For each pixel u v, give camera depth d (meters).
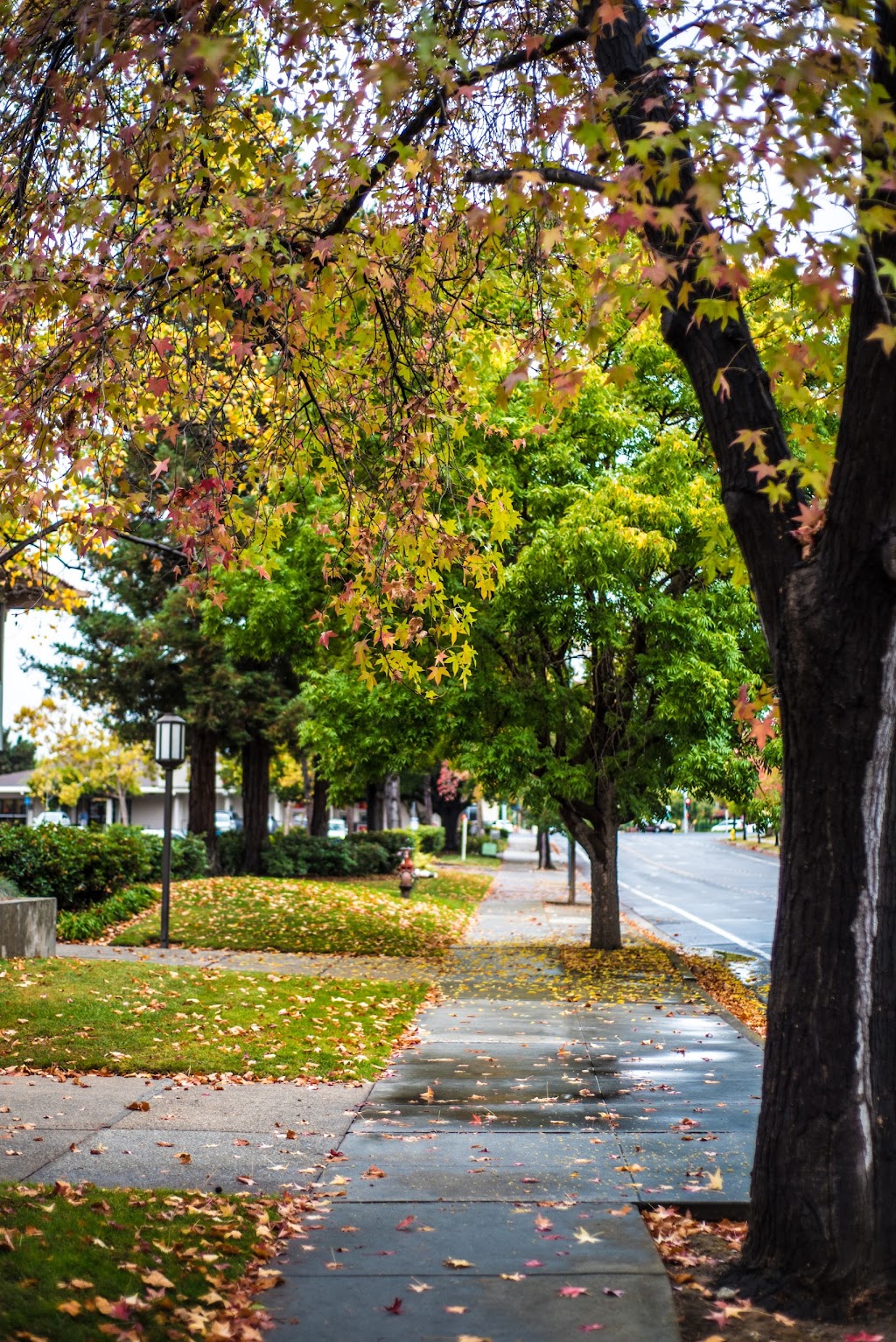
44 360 6.59
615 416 16.25
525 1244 5.79
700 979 16.30
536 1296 5.18
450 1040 11.37
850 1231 5.08
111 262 6.50
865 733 5.12
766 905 31.81
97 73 6.08
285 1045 10.60
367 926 20.86
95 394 6.27
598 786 19.03
